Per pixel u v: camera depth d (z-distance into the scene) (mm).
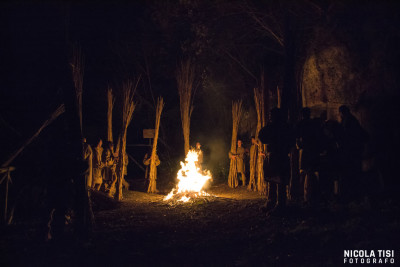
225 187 14469
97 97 19703
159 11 13711
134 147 20359
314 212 7633
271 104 13805
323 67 9945
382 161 8109
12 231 7496
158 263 5789
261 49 13938
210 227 7875
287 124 7906
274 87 13672
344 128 7852
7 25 8906
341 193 7969
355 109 9102
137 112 20578
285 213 7762
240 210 9047
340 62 9406
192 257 6020
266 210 8273
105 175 12938
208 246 6496
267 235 6711
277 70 13594
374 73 8469
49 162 6684
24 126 9586
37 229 7473
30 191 8844
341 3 8898
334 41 9586
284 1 8672
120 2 17469
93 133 19172
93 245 6605
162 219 8938
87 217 7254
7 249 6387
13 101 9805
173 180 16875
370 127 8578
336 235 6031
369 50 8586
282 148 7844
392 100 8180
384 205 7254
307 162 8008
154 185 14039
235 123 14375
